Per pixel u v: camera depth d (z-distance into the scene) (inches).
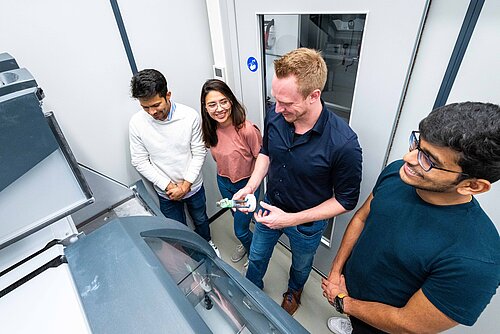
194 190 70.1
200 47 64.0
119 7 49.4
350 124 47.0
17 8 40.1
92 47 49.0
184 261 28.2
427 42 34.3
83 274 18.4
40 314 16.6
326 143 39.6
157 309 15.8
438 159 23.8
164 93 50.8
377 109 41.8
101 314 16.0
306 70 34.0
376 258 33.6
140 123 56.1
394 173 35.4
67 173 20.6
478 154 21.5
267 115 47.9
